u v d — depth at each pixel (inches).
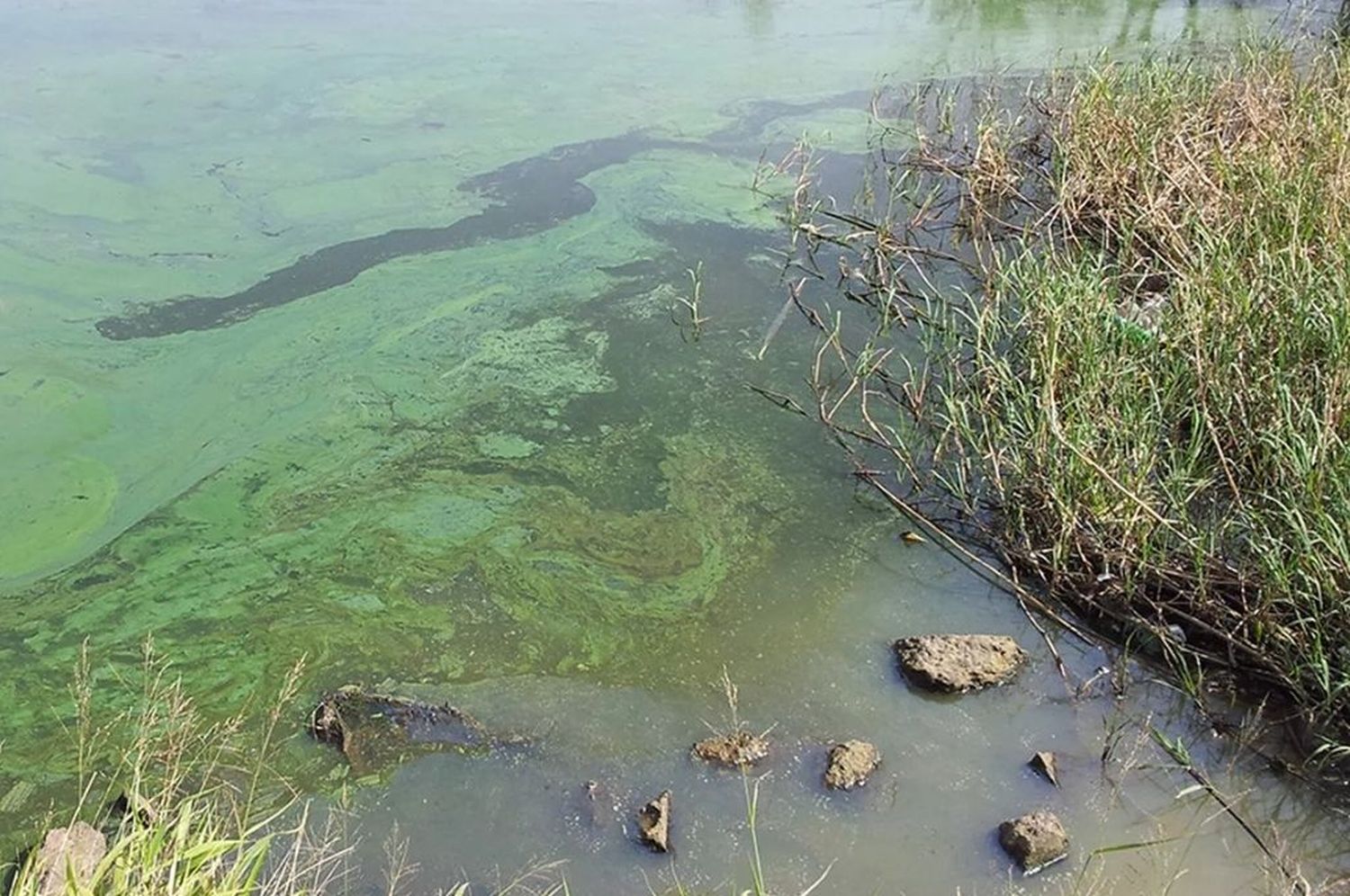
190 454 142.7
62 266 180.1
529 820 97.0
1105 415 128.5
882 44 280.7
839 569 126.3
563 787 100.0
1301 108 188.2
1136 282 167.2
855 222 196.5
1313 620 102.8
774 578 125.0
